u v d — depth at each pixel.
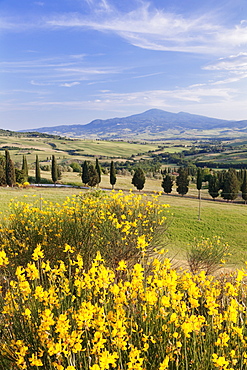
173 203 32.06
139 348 2.41
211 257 7.96
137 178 47.50
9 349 2.42
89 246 5.70
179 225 21.61
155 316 2.74
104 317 2.29
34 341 2.39
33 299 2.81
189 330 2.26
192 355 2.51
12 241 5.38
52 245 5.50
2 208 16.53
